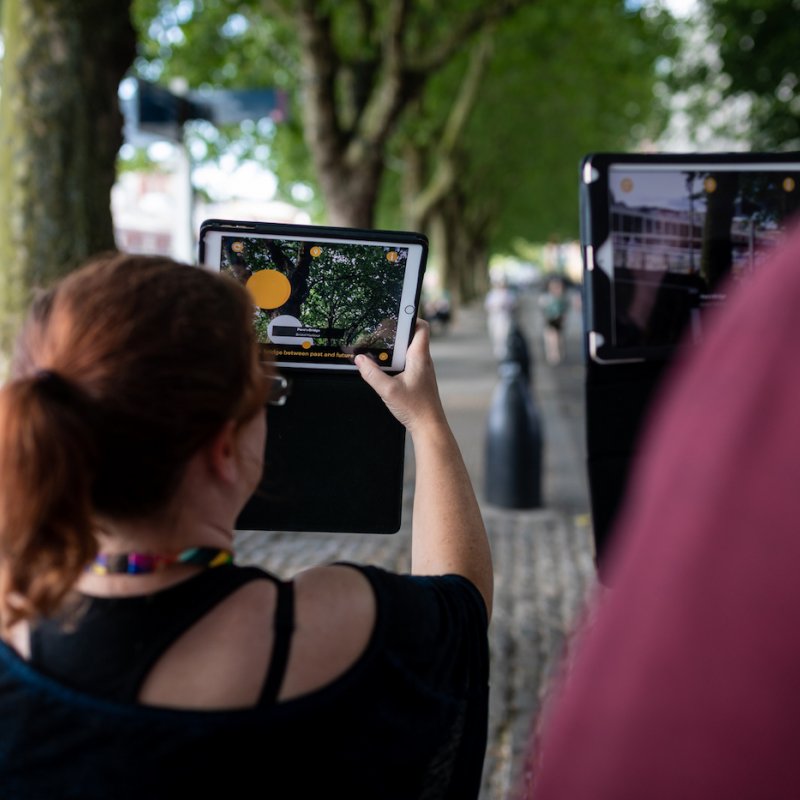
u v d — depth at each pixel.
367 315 1.54
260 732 0.92
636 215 1.76
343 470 1.58
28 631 0.98
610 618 0.56
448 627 1.08
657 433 0.59
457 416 13.02
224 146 16.11
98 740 0.92
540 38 19.88
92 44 5.34
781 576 0.48
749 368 0.53
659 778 0.50
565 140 33.66
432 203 26.48
